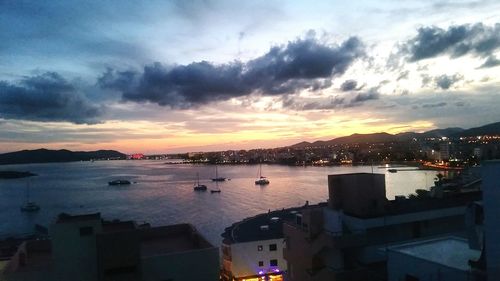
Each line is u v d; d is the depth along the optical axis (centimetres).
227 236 7194
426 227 3981
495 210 2038
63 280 2809
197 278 2980
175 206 19600
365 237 3678
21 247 3195
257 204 19588
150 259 2891
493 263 2042
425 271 2556
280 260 6650
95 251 2884
